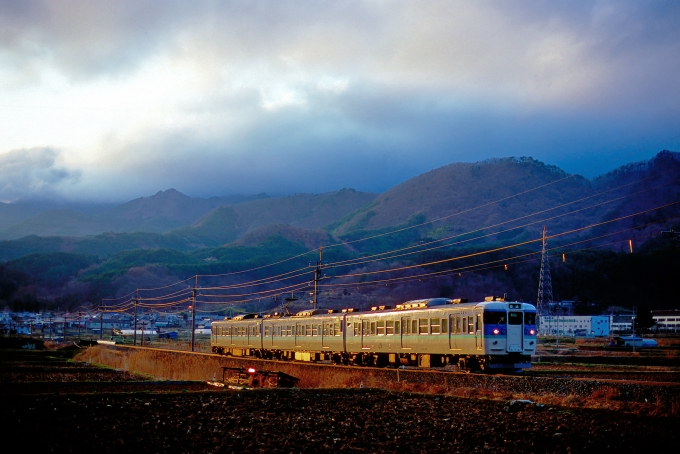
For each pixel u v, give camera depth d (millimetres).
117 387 33219
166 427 20219
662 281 155250
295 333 53312
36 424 20453
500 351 33344
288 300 63625
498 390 28516
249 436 19062
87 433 19172
